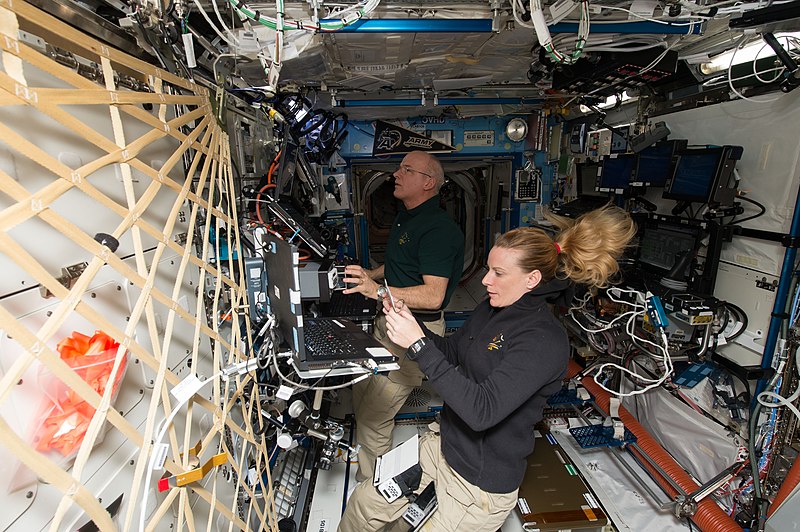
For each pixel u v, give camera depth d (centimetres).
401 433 313
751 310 217
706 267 227
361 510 181
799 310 197
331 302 278
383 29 154
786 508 181
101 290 95
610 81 240
